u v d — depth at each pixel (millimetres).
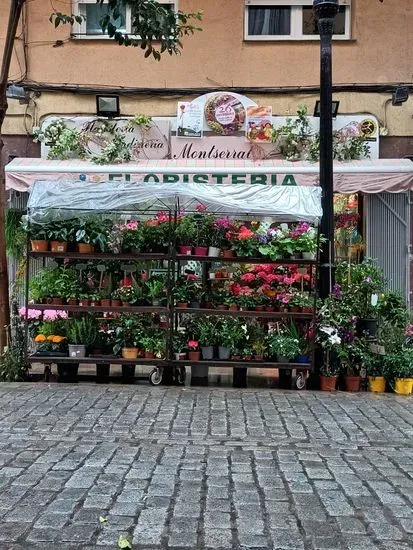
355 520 3764
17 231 8781
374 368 7574
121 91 10406
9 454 4957
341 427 5918
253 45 10406
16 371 7684
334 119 10266
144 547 3379
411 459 5023
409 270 10109
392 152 10336
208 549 3361
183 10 10398
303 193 7422
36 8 10430
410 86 10250
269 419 6137
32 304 7586
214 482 4387
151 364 7484
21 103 10344
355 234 9930
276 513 3850
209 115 10203
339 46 10391
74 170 9523
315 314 7426
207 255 7469
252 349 7570
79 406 6480
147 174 9484
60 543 3410
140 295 7570
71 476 4461
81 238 7449
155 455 4992
